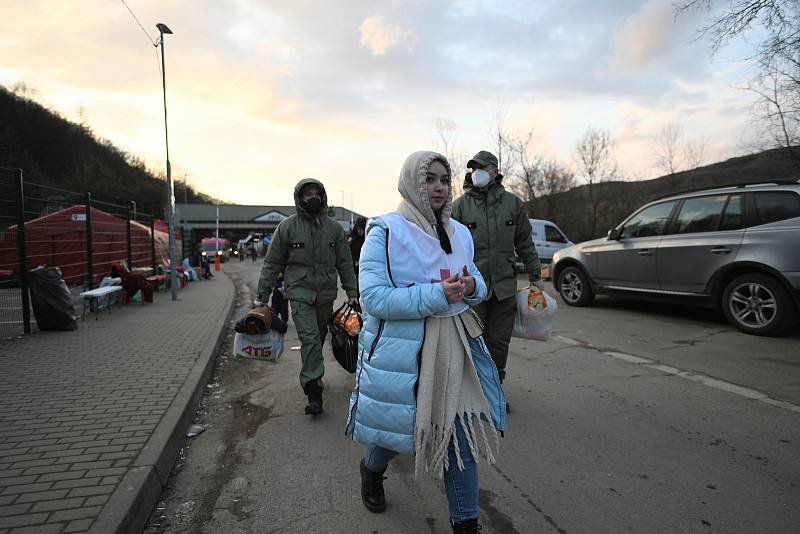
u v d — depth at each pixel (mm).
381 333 1970
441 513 2490
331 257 4102
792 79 8594
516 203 3719
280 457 3188
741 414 3676
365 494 2500
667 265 7105
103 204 9719
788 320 5816
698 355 5371
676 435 3332
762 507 2459
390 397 1903
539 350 5754
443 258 2029
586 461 2990
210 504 2633
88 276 8695
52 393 4027
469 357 1970
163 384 4297
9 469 2676
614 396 4133
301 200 3965
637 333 6566
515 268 3717
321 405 3904
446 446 1878
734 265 6242
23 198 6676
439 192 2023
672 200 7336
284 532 2348
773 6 6793
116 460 2797
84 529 2113
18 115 69562
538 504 2533
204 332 6844
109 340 6250
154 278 12602
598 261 8281
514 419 3654
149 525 2443
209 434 3629
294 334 7332
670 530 2285
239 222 81438
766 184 6227
